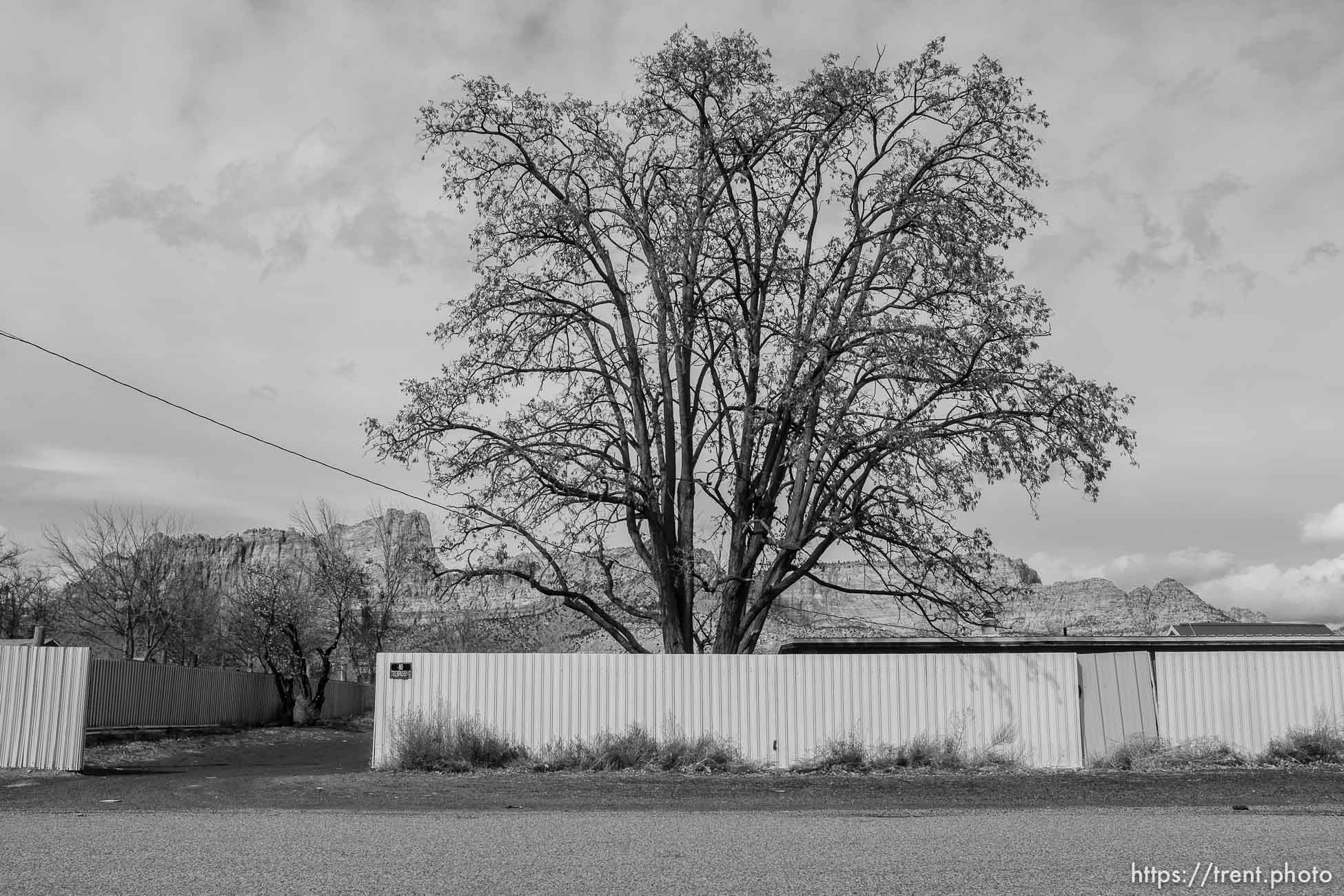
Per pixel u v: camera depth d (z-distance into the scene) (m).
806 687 22.70
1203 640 28.77
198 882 8.61
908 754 22.11
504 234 26.12
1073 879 8.81
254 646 50.69
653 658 22.83
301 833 11.99
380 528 57.25
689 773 21.22
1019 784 19.00
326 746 36.47
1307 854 10.21
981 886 8.49
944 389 23.31
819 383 23.41
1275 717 23.16
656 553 25.98
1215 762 22.34
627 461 26.42
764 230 26.69
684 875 9.02
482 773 21.38
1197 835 11.73
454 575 25.55
